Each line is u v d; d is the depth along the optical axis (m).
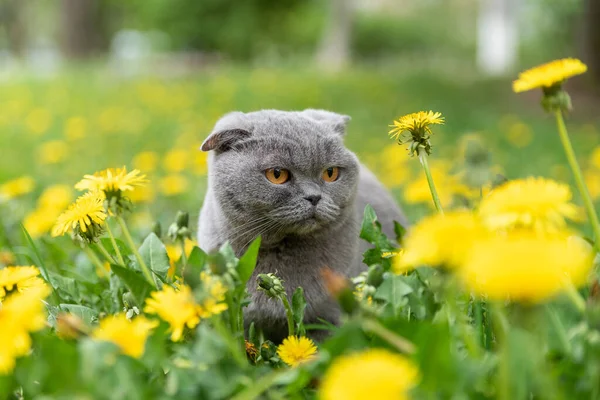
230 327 0.56
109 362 0.48
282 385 0.54
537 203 0.46
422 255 0.45
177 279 0.68
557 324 0.52
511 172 1.59
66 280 0.75
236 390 0.50
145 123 2.30
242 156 0.77
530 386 0.48
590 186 1.21
